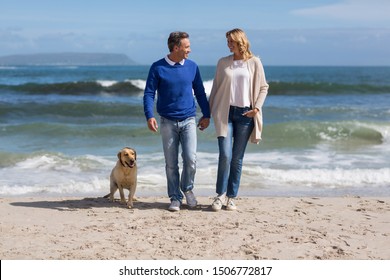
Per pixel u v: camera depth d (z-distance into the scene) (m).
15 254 6.30
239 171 8.46
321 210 8.79
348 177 12.14
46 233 7.18
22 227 7.46
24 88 36.75
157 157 14.33
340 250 6.61
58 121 23.91
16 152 15.37
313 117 24.91
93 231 7.30
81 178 11.95
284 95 38.41
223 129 8.08
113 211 8.51
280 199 9.65
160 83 8.19
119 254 6.34
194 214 8.33
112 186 9.19
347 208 8.98
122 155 8.66
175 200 8.56
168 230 7.37
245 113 8.02
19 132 18.73
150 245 6.70
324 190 11.10
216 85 8.23
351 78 70.94
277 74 93.44
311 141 18.05
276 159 14.54
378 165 13.91
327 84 40.00
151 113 8.16
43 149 16.06
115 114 25.77
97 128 19.12
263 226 7.66
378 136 18.50
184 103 8.23
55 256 6.25
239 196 10.34
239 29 8.01
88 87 37.50
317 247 6.73
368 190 11.15
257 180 11.75
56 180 11.75
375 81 59.94
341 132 18.55
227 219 8.03
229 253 6.44
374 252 6.58
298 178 11.96
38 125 19.25
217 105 8.12
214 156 14.56
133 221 7.86
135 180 8.80
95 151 15.80
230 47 8.02
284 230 7.46
